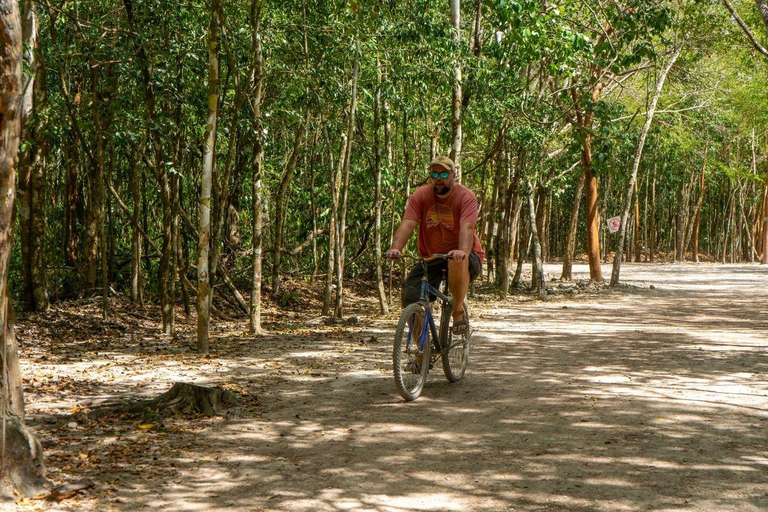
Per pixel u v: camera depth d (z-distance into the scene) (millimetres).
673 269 34844
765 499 3719
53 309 11031
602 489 3875
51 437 4797
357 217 16641
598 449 4582
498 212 19969
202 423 5242
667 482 3973
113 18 10570
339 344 9469
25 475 3766
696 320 12812
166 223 10227
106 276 10781
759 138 42250
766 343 9602
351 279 19438
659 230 55344
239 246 14812
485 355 8578
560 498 3748
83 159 11891
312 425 5223
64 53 9914
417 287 6242
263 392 6379
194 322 11539
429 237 6496
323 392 6387
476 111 14891
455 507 3639
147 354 8539
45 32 11258
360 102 13680
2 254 3656
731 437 4844
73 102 10945
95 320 10711
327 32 10961
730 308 15234
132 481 3990
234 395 5824
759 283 23703
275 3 11109
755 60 26688
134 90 10828
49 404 5801
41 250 10797
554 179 21031
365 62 11789
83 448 4562
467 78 14023
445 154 17406
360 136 15117
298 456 4473
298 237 16891
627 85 24984
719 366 7711
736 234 47188
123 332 10281
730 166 40719
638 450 4559
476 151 19562
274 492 3846
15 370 3842
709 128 27156
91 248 12211
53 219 12352
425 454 4512
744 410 5609
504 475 4109
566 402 5914
